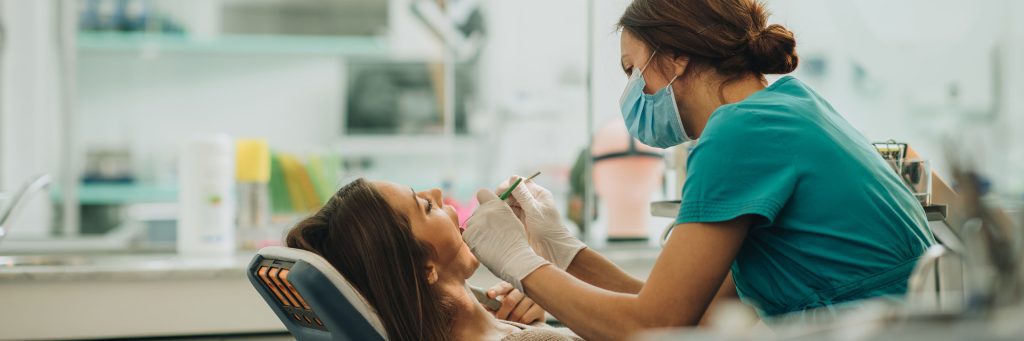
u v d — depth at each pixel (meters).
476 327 1.61
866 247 1.30
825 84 3.92
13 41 3.52
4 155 3.51
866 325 0.78
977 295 0.81
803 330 0.79
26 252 2.76
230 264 2.24
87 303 2.17
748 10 1.40
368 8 4.28
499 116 4.19
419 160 4.19
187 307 2.21
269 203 2.79
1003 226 0.86
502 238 1.43
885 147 1.61
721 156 1.26
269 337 2.25
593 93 2.54
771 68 1.40
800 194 1.29
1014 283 0.81
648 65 1.43
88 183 3.85
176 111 4.11
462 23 4.21
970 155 0.91
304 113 4.19
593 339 1.31
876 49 3.95
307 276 1.29
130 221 3.71
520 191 1.74
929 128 3.98
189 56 4.08
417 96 4.21
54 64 3.61
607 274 1.75
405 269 1.51
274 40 4.05
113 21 3.85
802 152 1.28
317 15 4.29
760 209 1.23
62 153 3.36
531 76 4.20
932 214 1.54
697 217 1.25
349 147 4.12
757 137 1.27
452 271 1.61
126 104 4.06
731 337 0.77
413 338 1.49
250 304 2.24
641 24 1.42
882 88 3.98
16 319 2.13
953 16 4.03
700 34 1.37
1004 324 0.73
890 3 3.97
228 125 4.16
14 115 3.53
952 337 0.72
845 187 1.29
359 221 1.50
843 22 3.90
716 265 1.25
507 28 4.21
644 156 2.59
